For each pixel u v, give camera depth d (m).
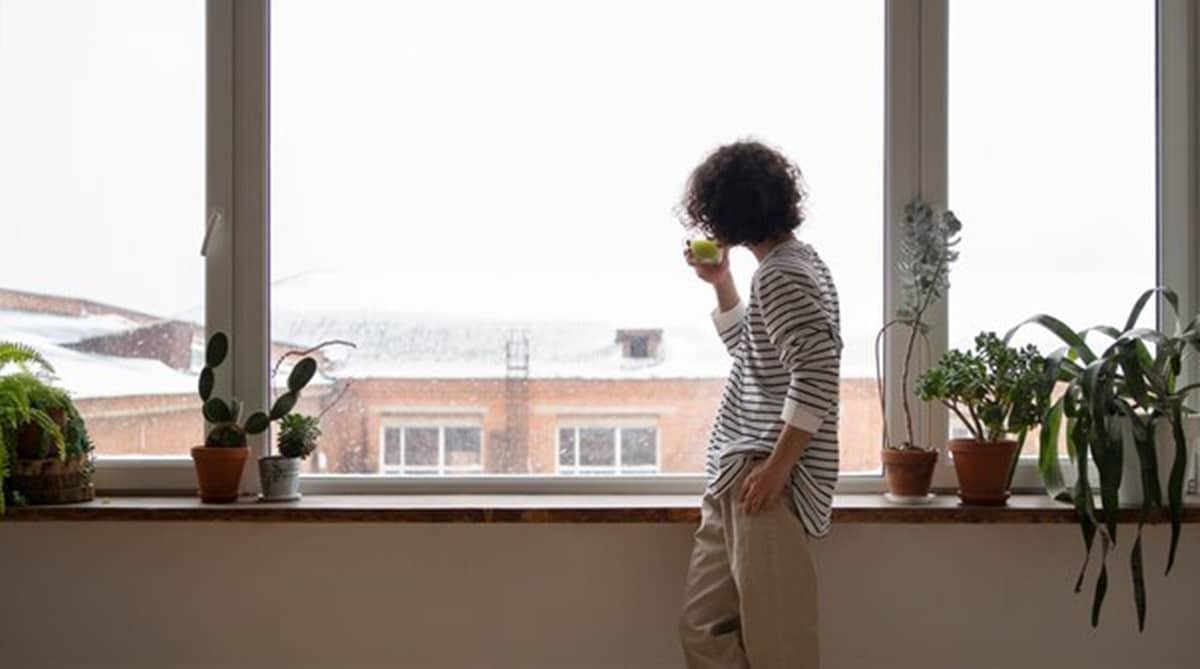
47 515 2.46
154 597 2.57
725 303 2.48
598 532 2.57
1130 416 2.41
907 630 2.58
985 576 2.58
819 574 2.58
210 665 2.57
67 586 2.56
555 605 2.58
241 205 2.68
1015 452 2.51
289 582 2.57
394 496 2.67
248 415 2.69
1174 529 2.36
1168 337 2.50
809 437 2.12
